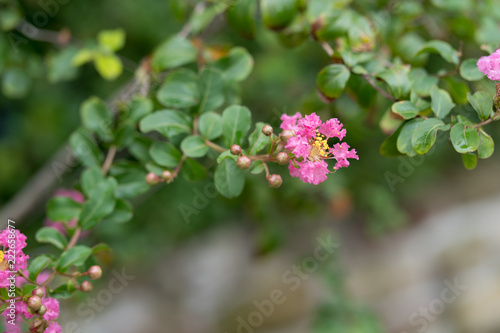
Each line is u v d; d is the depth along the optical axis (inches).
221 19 29.7
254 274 51.5
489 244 55.7
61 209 27.2
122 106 29.0
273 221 35.0
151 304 51.3
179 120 26.6
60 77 32.2
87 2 47.8
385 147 25.6
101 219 26.8
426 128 24.7
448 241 55.9
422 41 29.1
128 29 49.1
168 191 49.3
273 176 24.6
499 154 61.4
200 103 27.0
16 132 50.2
